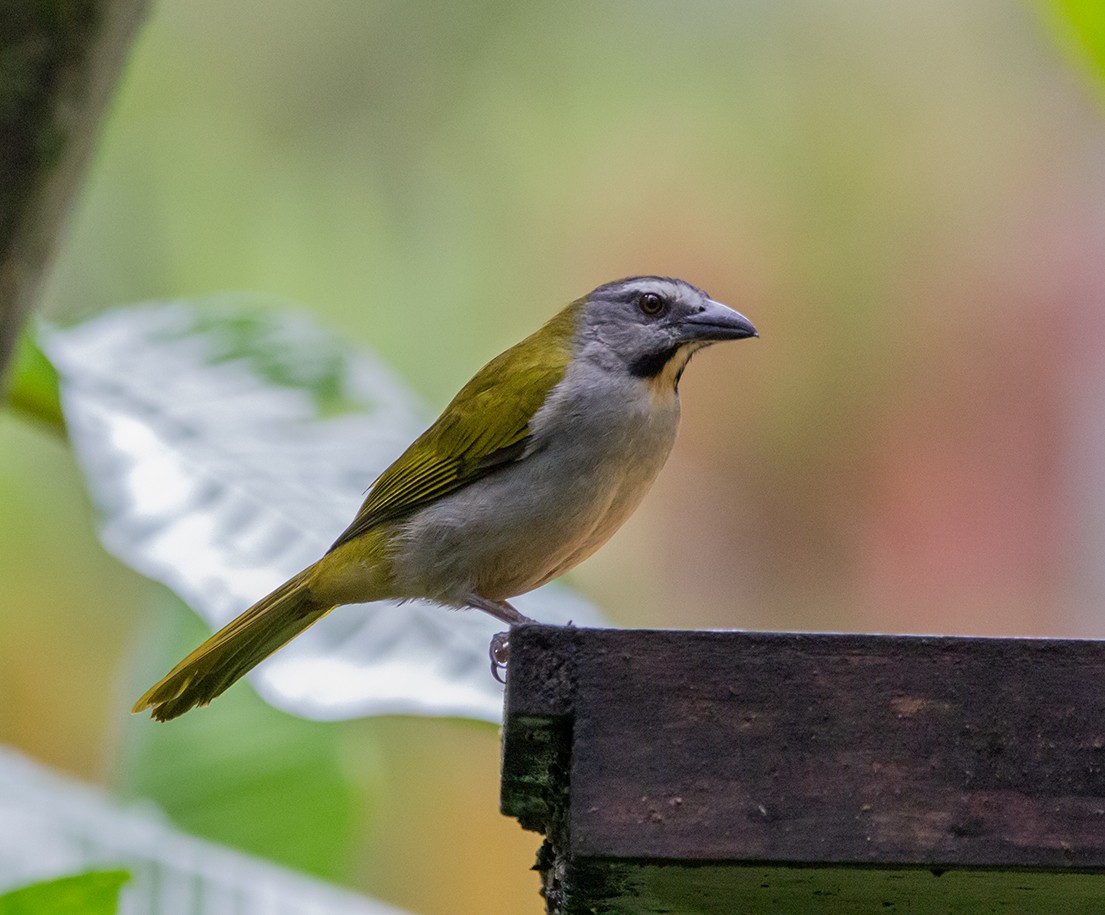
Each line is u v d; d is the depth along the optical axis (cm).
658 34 1459
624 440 858
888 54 1502
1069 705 539
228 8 1413
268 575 721
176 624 1016
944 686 539
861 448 1484
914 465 1472
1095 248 1488
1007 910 598
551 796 586
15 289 630
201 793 937
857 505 1481
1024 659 541
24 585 1342
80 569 1348
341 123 1403
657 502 1481
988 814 531
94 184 1346
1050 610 1450
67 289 1318
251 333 860
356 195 1391
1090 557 1453
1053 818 532
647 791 530
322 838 939
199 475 764
